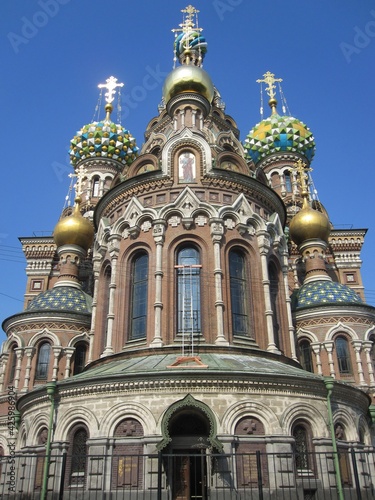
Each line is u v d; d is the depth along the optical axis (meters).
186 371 24.45
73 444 25.30
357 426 27.59
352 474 25.92
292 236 44.38
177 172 34.09
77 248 43.81
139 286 32.44
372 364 37.72
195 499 24.27
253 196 34.91
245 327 31.17
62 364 37.97
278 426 24.44
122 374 24.91
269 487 23.23
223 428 23.84
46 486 23.72
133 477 23.36
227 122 52.50
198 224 32.44
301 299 40.25
